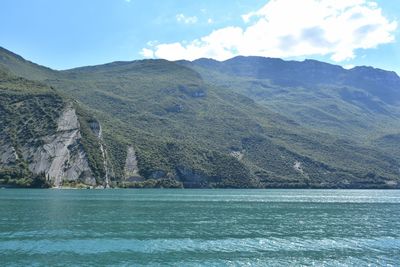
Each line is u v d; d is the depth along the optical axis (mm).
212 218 99438
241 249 63188
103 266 52594
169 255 58781
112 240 68062
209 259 56812
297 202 163500
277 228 84312
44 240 66750
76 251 60031
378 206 148625
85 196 169625
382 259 57750
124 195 186125
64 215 98375
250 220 96938
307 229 83688
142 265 53375
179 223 89062
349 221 98500
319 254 60469
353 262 56000
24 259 55062
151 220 93250
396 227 88312
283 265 54156
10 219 89812
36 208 112750
